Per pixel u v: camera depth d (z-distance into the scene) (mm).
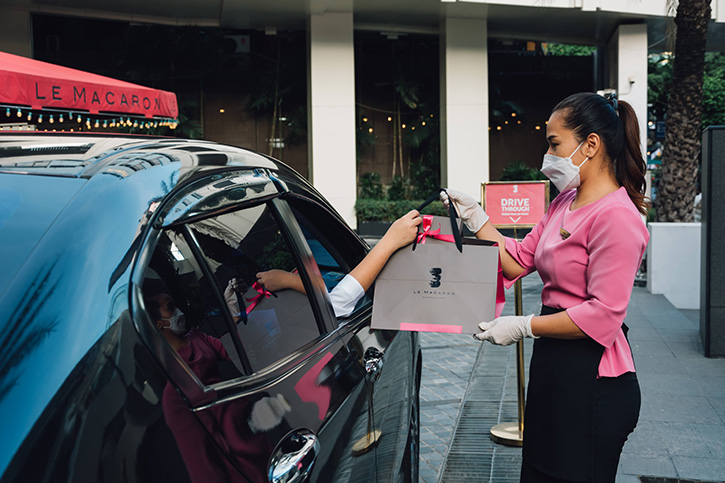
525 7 17891
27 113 7207
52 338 1102
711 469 3711
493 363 6164
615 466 2146
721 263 6148
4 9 16281
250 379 1494
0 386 1035
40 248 1217
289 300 1866
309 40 18438
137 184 1410
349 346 2074
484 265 2088
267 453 1390
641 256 2068
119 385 1131
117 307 1194
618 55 19625
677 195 12180
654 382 5438
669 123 12180
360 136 21438
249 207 1817
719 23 18781
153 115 8367
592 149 2158
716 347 6195
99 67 19625
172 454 1168
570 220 2182
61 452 1018
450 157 19219
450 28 18984
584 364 2111
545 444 2178
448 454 4039
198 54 19438
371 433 2055
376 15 18828
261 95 20500
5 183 1383
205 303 1481
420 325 2086
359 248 2773
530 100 23109
